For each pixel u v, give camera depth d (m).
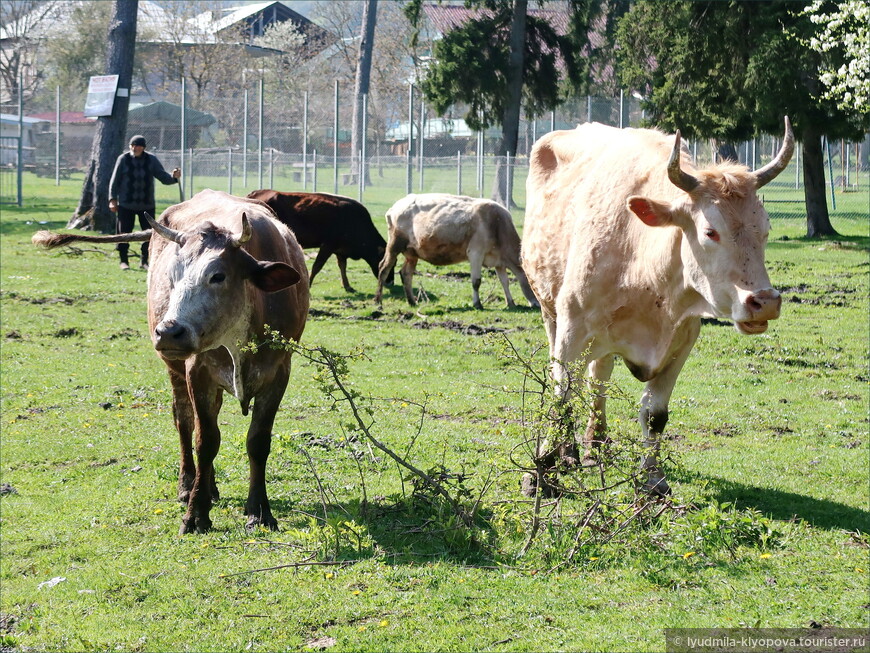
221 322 5.75
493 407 9.52
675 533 5.84
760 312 5.64
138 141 18.39
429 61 36.66
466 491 6.23
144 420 9.15
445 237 15.59
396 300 16.62
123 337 13.10
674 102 28.52
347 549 5.84
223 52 66.19
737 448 8.23
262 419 6.41
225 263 5.75
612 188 6.80
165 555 5.95
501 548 5.76
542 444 6.57
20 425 8.91
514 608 4.97
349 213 16.78
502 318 14.86
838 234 27.69
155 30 68.75
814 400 10.02
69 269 18.78
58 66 71.88
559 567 5.49
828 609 4.88
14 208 31.28
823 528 6.20
